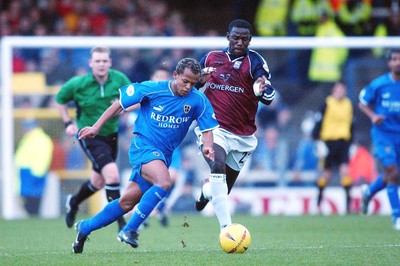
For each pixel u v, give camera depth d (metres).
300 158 62.44
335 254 30.39
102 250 34.44
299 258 29.00
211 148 30.50
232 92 34.81
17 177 59.75
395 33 74.19
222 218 33.25
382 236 40.41
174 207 61.06
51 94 60.69
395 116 46.25
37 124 60.25
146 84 30.56
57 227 48.59
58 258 29.88
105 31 76.38
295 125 63.00
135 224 29.86
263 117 62.94
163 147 30.77
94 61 41.22
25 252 33.81
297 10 74.00
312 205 62.03
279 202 62.12
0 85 67.19
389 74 46.41
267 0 74.38
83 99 41.81
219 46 61.12
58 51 61.12
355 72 63.53
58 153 60.16
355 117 63.09
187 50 62.06
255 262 27.84
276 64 63.50
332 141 60.75
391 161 45.97
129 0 78.31
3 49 60.00
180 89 30.06
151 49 61.78
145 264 27.58
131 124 58.50
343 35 73.38
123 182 59.91
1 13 76.00
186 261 28.25
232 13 84.62
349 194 60.00
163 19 77.38
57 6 77.12
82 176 60.22
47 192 60.00
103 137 41.59
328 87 63.50
